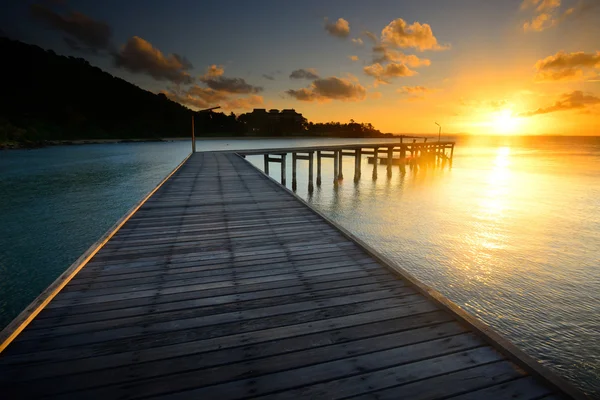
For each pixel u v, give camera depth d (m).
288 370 2.15
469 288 7.47
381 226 12.63
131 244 4.64
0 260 9.49
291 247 4.54
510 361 2.22
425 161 38.00
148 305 2.98
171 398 1.91
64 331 2.56
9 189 20.84
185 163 16.86
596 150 84.38
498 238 11.11
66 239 11.30
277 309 2.92
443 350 2.34
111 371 2.13
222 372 2.12
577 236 11.33
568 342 5.51
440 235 11.48
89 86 124.81
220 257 4.17
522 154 66.06
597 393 4.45
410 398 1.91
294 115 178.50
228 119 162.75
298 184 26.72
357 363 2.21
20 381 2.03
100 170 31.91
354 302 3.04
